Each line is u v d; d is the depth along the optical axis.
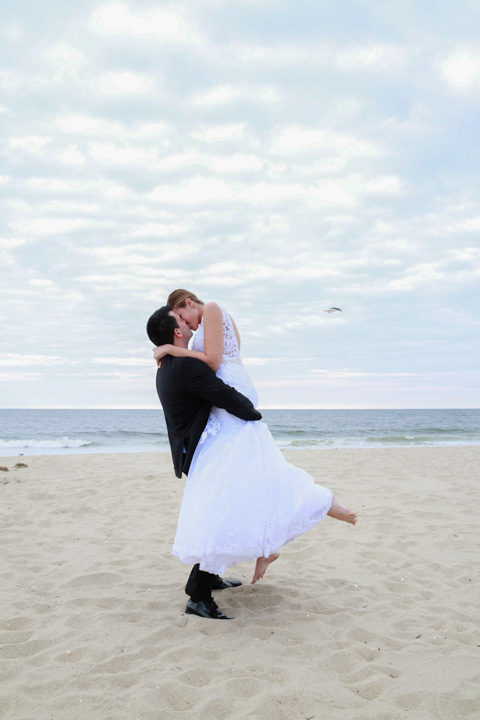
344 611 3.20
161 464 10.95
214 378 2.90
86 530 5.23
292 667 2.44
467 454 13.64
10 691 2.21
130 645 2.66
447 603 3.38
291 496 2.85
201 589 3.05
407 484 8.34
